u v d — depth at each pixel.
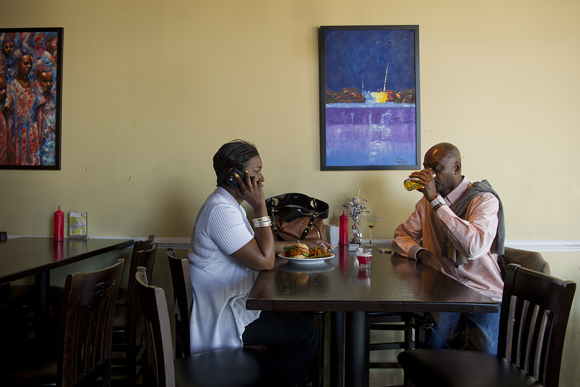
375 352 2.35
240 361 1.17
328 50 2.38
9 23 2.42
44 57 2.40
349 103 2.38
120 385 2.06
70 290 1.13
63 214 2.25
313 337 1.48
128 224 2.40
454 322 1.62
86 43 2.41
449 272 1.78
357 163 2.38
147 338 0.92
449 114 2.39
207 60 2.40
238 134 2.40
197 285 1.39
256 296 1.11
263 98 2.40
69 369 1.14
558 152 2.38
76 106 2.41
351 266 1.63
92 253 1.86
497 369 1.17
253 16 2.41
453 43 2.39
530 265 1.82
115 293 1.38
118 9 2.41
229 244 1.37
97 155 2.40
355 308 1.07
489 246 1.55
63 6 2.41
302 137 2.40
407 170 2.39
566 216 2.37
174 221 2.40
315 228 2.17
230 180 1.43
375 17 2.40
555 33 2.39
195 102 2.40
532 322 1.18
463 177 1.84
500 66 2.39
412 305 1.06
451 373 1.14
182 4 2.41
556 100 2.38
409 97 2.38
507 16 2.39
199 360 1.17
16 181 2.41
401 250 1.91
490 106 2.39
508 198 2.38
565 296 1.06
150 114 2.40
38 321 1.93
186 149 2.39
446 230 1.59
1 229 2.42
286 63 2.40
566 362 2.35
